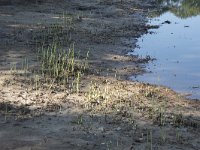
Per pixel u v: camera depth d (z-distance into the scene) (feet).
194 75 67.67
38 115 46.98
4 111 47.34
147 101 53.93
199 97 58.03
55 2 119.96
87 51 75.87
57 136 42.34
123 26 101.35
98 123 45.88
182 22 112.37
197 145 42.63
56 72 61.05
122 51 79.41
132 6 132.26
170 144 42.32
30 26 90.17
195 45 86.63
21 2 111.96
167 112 50.65
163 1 149.07
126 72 67.15
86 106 50.37
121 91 56.85
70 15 106.52
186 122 47.80
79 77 61.26
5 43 75.51
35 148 39.58
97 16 110.32
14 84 56.39
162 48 83.56
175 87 61.82
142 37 92.12
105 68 67.87
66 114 47.85
